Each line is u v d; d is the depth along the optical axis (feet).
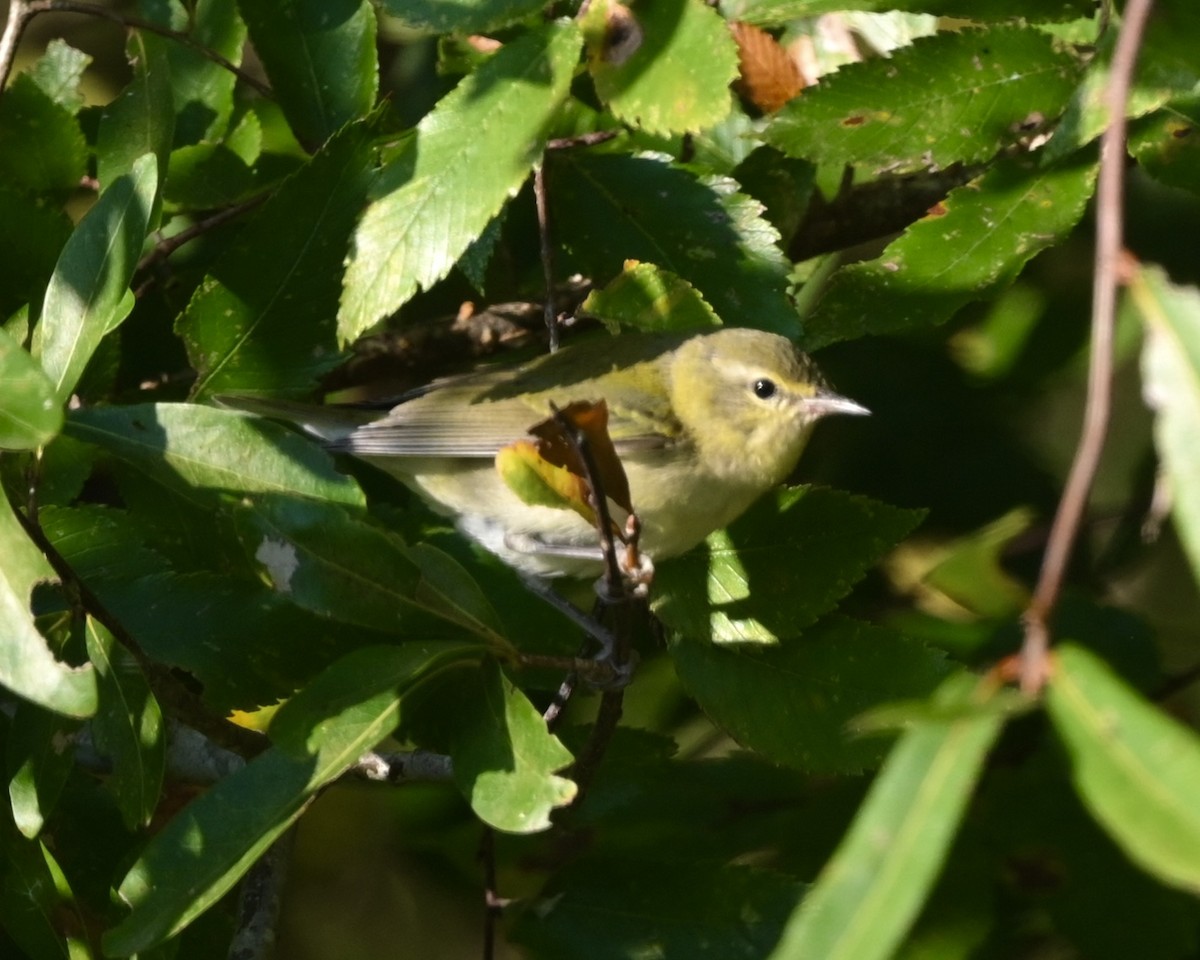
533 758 20.70
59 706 18.57
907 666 25.75
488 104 24.52
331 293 26.58
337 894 39.24
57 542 24.75
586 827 29.68
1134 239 34.83
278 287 26.37
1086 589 34.27
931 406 34.58
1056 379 34.35
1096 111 23.93
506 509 29.19
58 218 27.81
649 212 28.91
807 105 24.94
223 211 32.71
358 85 30.71
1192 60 23.24
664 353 29.91
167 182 31.94
